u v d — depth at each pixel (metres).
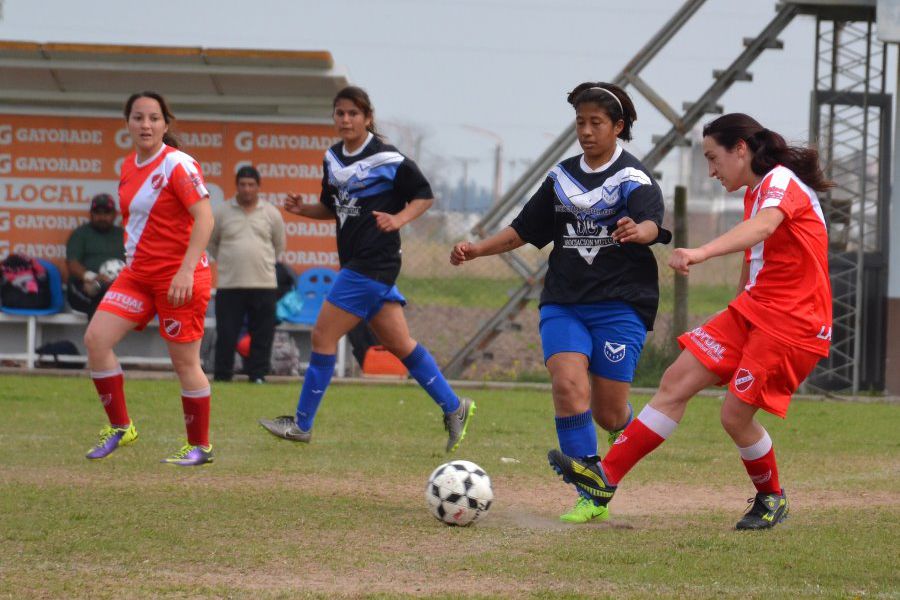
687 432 34.88
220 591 14.33
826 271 18.92
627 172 20.25
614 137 20.50
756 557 16.53
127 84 50.03
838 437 34.34
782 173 18.64
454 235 81.06
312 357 27.31
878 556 16.70
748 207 19.23
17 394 39.88
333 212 28.11
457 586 14.79
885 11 49.03
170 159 24.12
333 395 43.44
